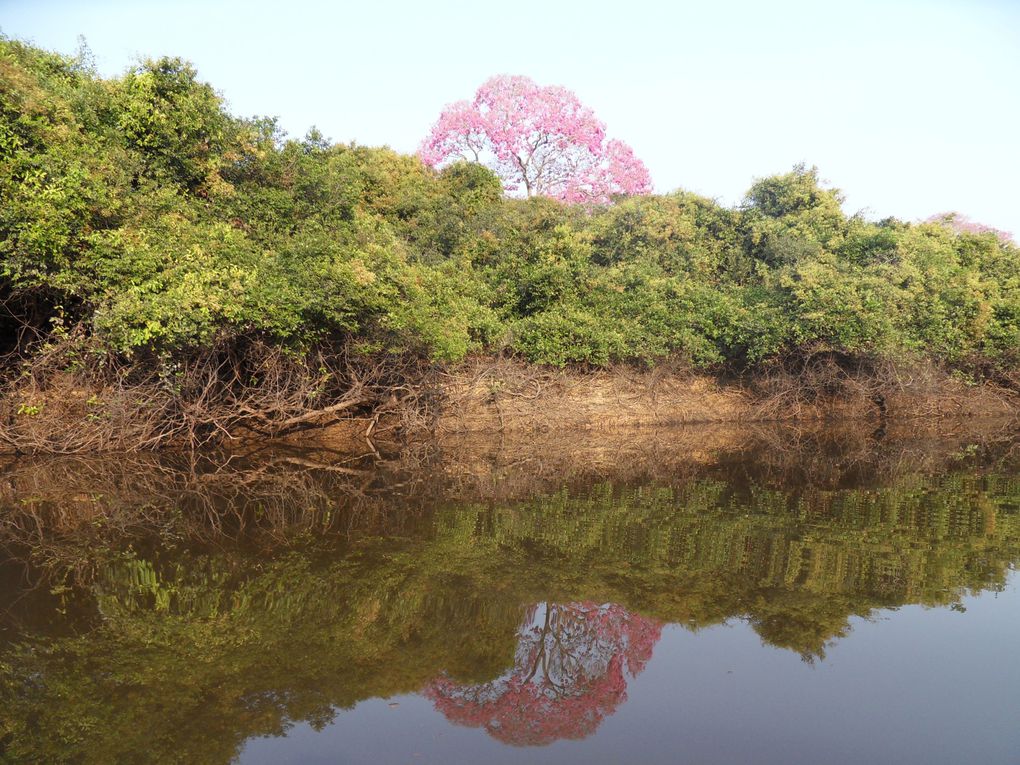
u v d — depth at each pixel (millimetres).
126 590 7504
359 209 19859
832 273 21016
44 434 13188
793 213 27688
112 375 13609
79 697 5383
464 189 25016
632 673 5895
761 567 8547
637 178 32594
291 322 13430
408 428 17625
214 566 8289
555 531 10031
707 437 19609
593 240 24781
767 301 21984
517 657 6188
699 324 21375
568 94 32156
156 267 12133
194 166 14852
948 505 11867
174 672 5781
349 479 13430
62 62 14391
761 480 14039
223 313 12305
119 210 12406
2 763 4535
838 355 22922
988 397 25047
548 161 32438
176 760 4609
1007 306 23094
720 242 26094
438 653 6234
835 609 7273
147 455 14180
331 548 9070
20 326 13898
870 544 9508
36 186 11094
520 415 19141
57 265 11531
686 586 7922
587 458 16344
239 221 15383
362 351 15242
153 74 14227
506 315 19969
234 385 15758
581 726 5074
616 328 20016
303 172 16766
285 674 5820
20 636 6375
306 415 15906
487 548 9180
